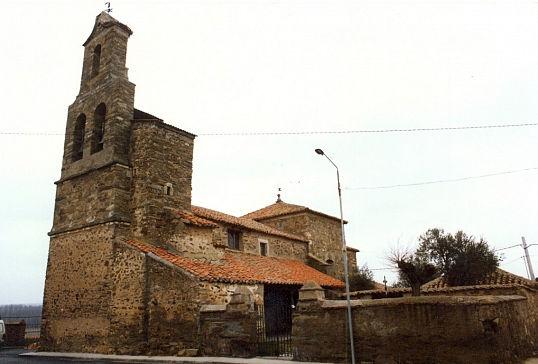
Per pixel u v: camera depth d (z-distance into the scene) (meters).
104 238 18.25
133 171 19.36
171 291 15.62
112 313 16.98
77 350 17.81
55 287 19.94
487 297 11.62
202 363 12.73
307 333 13.15
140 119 19.81
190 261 17.16
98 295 17.70
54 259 20.55
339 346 12.51
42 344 19.59
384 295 22.36
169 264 15.93
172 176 19.83
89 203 19.61
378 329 12.06
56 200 21.69
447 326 11.12
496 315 11.16
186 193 20.39
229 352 13.92
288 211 31.30
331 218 33.38
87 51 23.84
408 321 11.67
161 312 15.67
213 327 14.43
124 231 18.27
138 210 18.56
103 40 22.78
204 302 15.07
